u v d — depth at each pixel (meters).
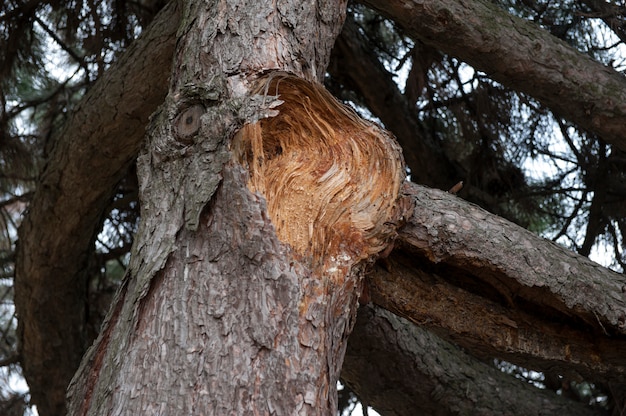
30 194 4.42
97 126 3.50
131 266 1.99
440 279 2.67
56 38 4.24
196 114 2.09
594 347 2.79
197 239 1.95
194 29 2.32
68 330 4.10
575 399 4.25
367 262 2.12
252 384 1.77
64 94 4.52
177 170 2.05
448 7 3.13
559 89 3.31
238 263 1.91
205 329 1.83
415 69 3.95
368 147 2.20
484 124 4.12
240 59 2.19
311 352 1.86
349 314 2.06
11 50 4.11
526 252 2.50
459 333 2.71
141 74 3.37
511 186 4.27
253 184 1.99
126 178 4.41
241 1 2.33
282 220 2.01
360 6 4.27
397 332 3.43
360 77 3.96
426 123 4.35
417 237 2.38
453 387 3.59
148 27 3.45
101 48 4.08
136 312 1.90
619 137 3.40
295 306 1.88
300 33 2.37
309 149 2.18
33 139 4.45
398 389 3.58
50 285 3.95
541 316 2.77
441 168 4.21
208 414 1.72
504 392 3.70
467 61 3.34
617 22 3.79
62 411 4.33
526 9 4.16
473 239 2.42
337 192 2.10
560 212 4.48
